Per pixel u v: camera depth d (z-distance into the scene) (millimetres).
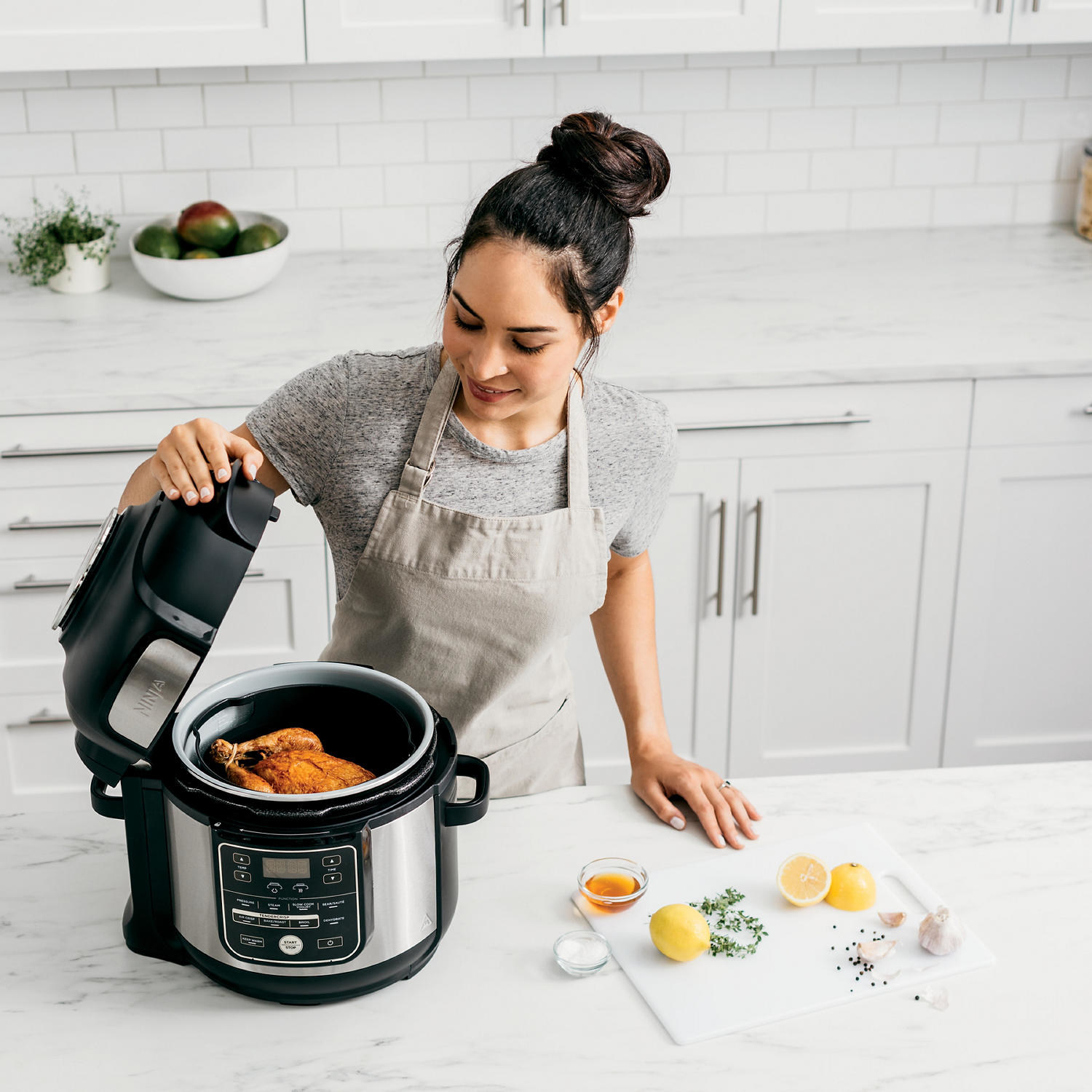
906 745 2869
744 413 2502
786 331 2621
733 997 1125
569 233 1218
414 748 1139
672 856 1315
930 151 3154
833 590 2701
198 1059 1057
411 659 1551
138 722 1062
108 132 2930
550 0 2590
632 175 1254
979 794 1412
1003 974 1153
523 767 1691
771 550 2650
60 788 2686
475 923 1216
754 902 1244
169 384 2361
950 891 1257
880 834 1344
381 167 3029
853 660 2775
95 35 2531
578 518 1483
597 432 1500
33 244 2801
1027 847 1320
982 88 3105
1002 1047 1075
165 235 2744
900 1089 1033
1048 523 2689
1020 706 2863
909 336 2596
